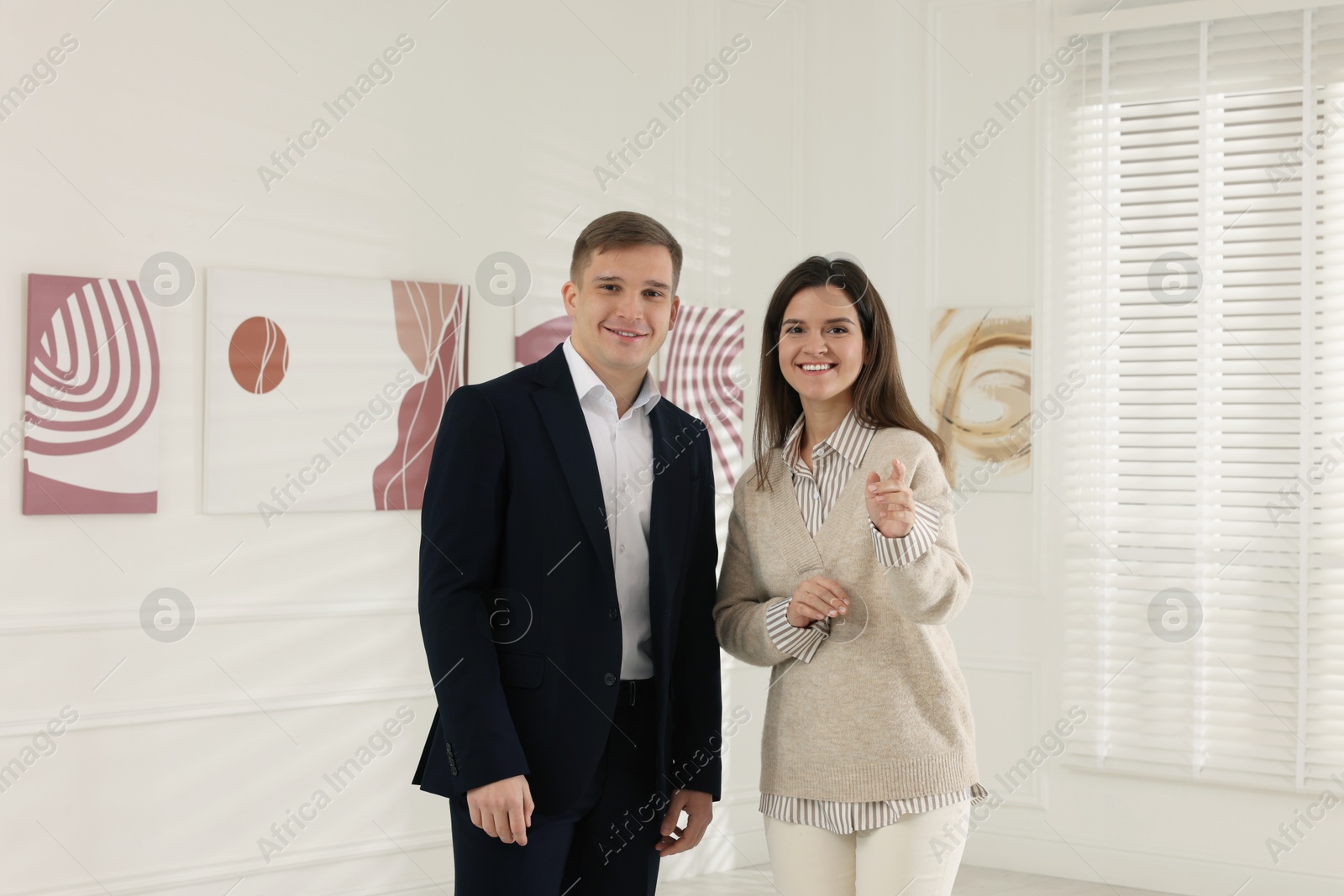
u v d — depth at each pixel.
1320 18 3.47
